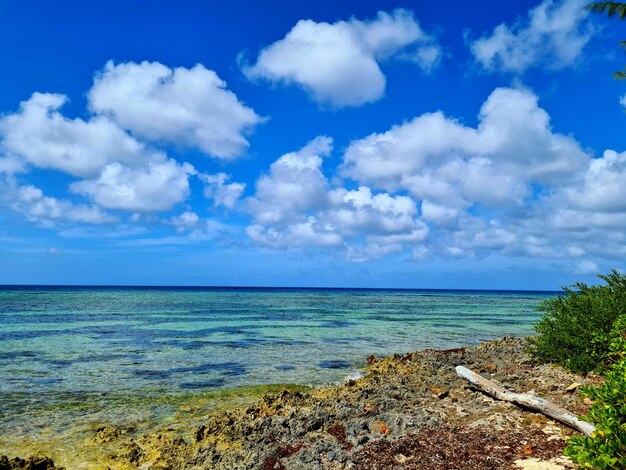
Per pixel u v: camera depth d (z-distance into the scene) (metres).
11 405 13.46
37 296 102.06
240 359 22.05
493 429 8.99
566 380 12.60
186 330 34.97
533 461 7.37
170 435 10.92
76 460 9.45
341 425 10.01
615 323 12.85
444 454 7.94
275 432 9.96
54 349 24.27
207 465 8.80
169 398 14.52
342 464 7.93
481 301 112.25
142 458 9.52
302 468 8.00
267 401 13.11
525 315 60.44
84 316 46.78
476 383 12.23
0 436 10.83
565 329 14.54
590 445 6.05
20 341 27.14
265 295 144.75
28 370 18.66
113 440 10.60
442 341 30.14
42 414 12.61
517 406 10.46
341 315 54.06
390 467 7.62
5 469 8.41
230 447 9.56
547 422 9.24
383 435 9.15
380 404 11.35
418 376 15.20
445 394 12.24
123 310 57.59
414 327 39.94
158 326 37.66
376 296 148.62
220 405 13.74
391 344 28.31
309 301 97.56
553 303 16.25
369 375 17.00
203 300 94.75
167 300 91.62
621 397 6.55
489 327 41.06
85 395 14.77
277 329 36.47
